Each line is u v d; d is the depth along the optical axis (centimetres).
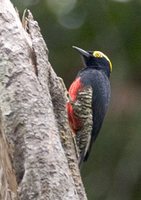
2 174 1058
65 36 2112
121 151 1983
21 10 2072
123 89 2080
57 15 2116
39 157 1012
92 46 2120
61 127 1130
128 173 1956
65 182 1005
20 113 1045
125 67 2103
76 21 2127
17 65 1085
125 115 2031
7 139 1039
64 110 1141
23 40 1120
